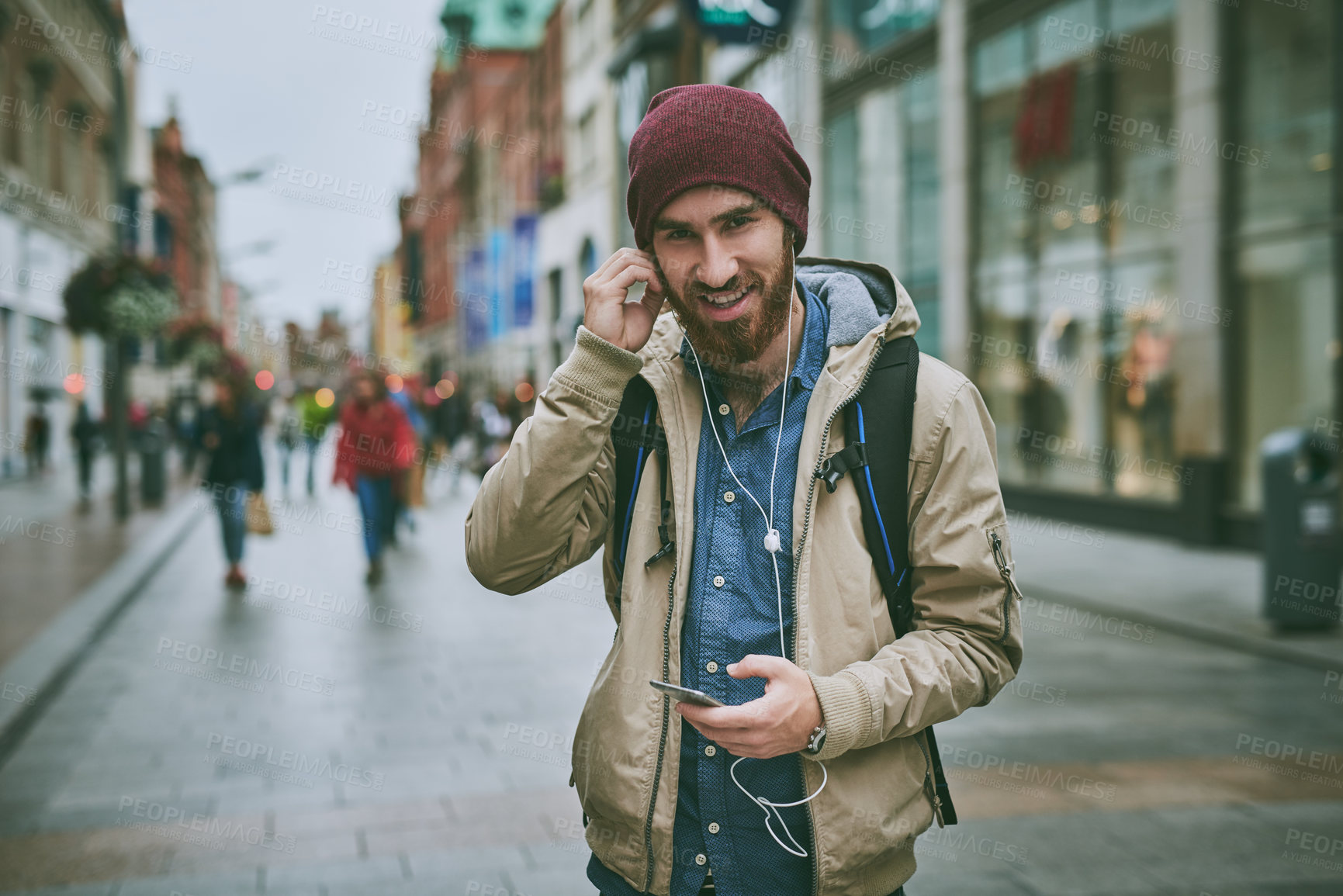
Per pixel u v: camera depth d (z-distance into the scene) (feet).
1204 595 28.04
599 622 26.96
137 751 16.33
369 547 32.81
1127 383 40.06
